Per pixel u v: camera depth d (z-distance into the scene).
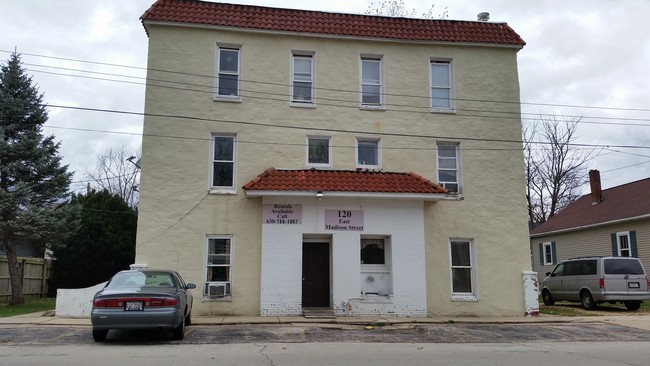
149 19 16.94
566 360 9.34
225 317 15.54
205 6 17.80
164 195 16.41
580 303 22.86
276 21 17.91
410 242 16.72
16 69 20.91
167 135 16.75
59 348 10.01
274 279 16.00
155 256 16.06
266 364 8.51
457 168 18.41
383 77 18.41
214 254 16.50
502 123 18.64
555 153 43.16
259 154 17.20
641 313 18.56
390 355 9.62
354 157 17.78
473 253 17.70
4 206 19.38
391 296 16.31
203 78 17.23
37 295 24.58
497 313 17.31
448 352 10.12
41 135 20.72
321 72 18.02
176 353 9.54
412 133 18.19
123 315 10.34
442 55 18.81
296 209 16.38
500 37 19.03
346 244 16.39
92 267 26.20
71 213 21.41
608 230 28.67
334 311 15.97
